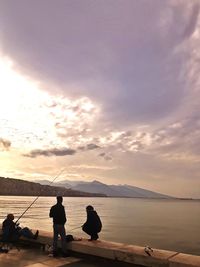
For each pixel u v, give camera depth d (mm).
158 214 118438
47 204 176375
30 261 8031
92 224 9039
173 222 77188
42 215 87188
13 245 9656
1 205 132125
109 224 66562
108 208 162750
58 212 8695
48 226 56781
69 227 56438
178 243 39438
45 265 7672
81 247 8383
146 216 103250
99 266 7598
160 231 54375
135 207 190750
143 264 7180
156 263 6957
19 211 99375
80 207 159125
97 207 169000
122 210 144125
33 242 9609
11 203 157750
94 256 8125
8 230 9453
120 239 42094
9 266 7570
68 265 7676
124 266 7516
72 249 8570
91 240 8898
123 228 58344
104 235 46438
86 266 7590
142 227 61188
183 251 32906
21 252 8953
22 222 64438
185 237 46031
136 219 85812
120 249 7723
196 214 123812
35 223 62969
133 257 7359
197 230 57062
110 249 7789
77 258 8352
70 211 119062
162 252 7328
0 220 57250
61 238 8641
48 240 9156
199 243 39562
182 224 71062
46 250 8984
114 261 7723
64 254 8516
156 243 39000
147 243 38719
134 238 43594
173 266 6672
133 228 58656
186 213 131625
